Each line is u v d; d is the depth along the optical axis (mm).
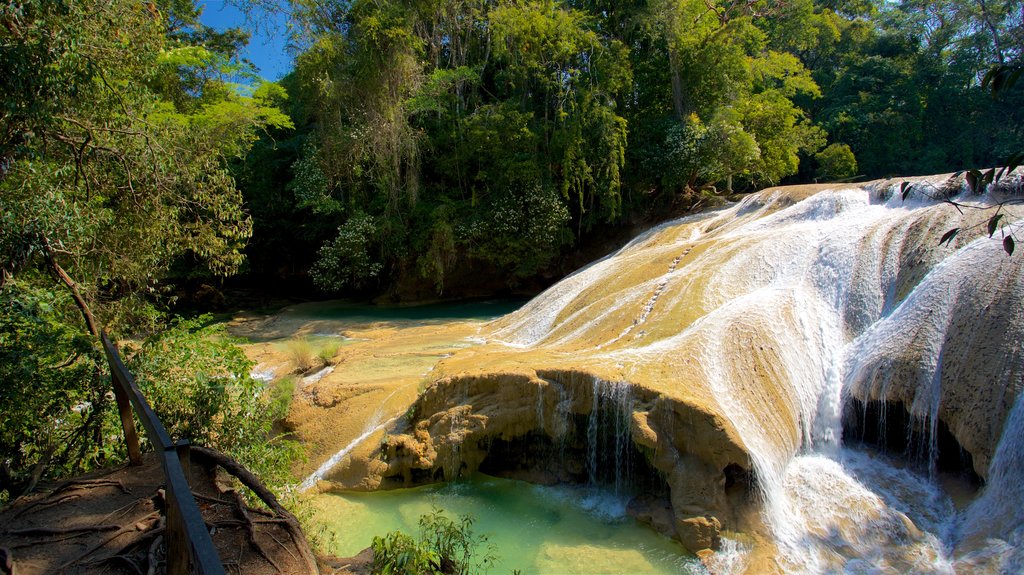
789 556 7633
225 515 4695
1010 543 7285
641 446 8906
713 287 13180
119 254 8938
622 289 15078
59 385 6457
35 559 4031
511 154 24031
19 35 6277
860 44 40719
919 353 9711
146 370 7328
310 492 9883
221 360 8117
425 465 9914
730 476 8617
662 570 7566
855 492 8758
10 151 6535
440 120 25609
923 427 9320
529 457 10391
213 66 23219
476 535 8492
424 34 26375
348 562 5457
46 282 7914
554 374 9977
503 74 26234
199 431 7352
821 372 10898
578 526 8688
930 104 37719
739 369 10164
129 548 4121
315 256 29266
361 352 15133
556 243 24625
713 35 25328
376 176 25000
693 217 20625
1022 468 7840
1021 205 11172
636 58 26594
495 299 25531
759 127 25062
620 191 24469
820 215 15352
